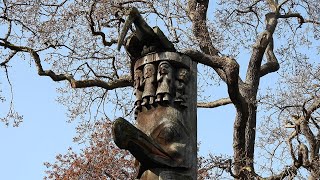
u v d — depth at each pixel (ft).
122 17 54.24
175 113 29.14
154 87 29.91
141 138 26.86
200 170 53.06
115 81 53.06
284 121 51.67
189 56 32.01
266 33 58.49
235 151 52.85
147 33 30.19
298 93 53.16
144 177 27.81
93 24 53.01
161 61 30.09
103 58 57.47
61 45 55.67
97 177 71.46
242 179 51.42
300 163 49.60
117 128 25.75
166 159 27.61
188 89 30.17
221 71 55.72
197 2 59.16
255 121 55.57
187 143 28.68
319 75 53.21
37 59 51.90
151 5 56.70
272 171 50.21
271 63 60.49
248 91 56.59
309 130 51.16
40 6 55.01
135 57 31.83
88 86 52.37
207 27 57.72
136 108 30.19
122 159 72.33
